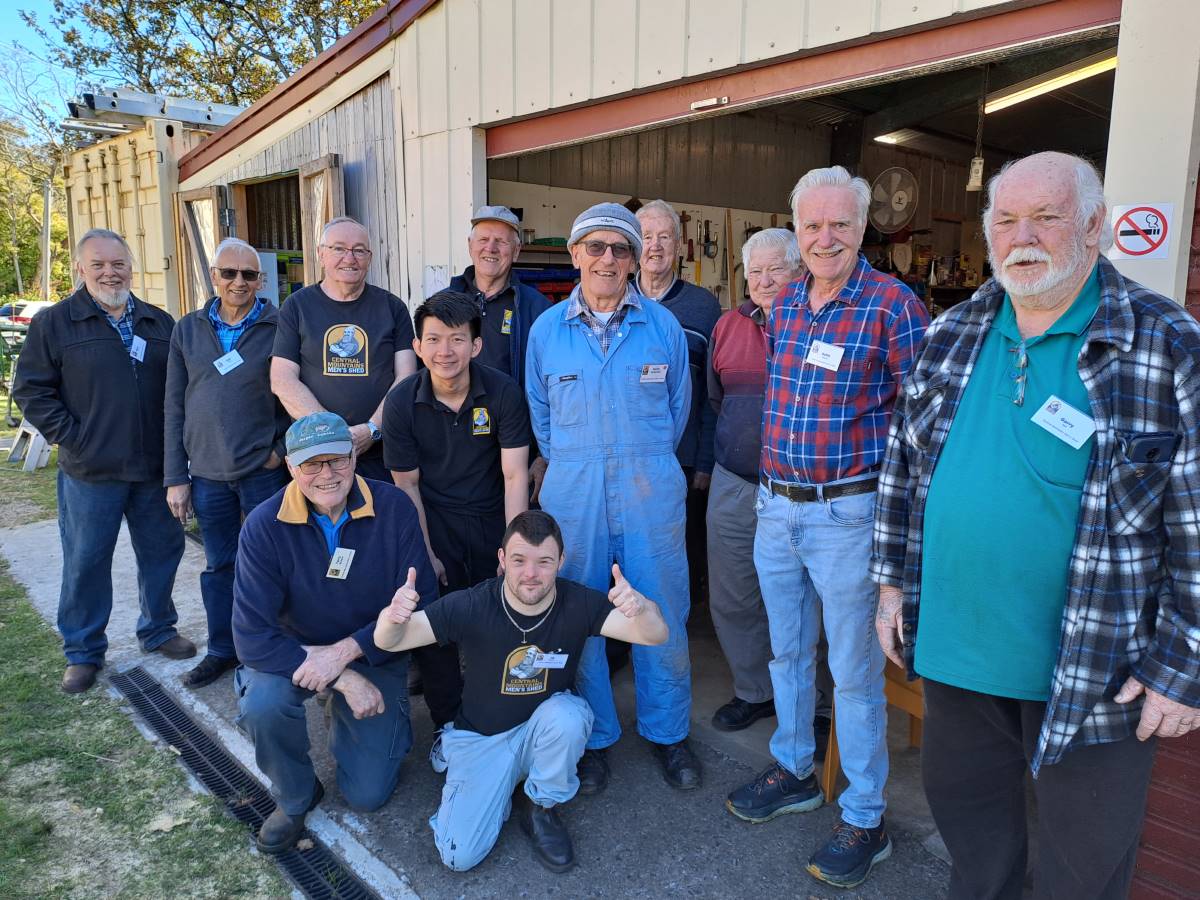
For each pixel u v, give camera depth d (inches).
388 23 177.2
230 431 124.2
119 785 103.3
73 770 106.4
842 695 84.7
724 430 108.8
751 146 255.9
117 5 624.4
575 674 94.3
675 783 101.8
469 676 91.3
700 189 243.1
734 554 110.0
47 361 120.9
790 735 93.9
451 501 109.3
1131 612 54.9
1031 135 273.7
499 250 124.1
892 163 272.5
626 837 92.8
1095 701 55.8
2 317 573.0
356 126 196.9
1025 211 55.2
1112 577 54.7
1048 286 55.1
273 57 665.0
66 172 394.6
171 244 308.2
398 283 189.2
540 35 143.6
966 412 62.3
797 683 92.4
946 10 91.4
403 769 107.4
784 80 111.0
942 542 62.2
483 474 108.9
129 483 129.8
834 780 97.7
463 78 161.0
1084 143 285.4
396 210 186.5
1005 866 69.0
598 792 101.0
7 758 108.7
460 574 113.6
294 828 91.8
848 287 81.6
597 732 103.2
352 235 119.7
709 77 119.7
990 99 206.1
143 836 93.7
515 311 127.0
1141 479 53.2
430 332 97.2
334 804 99.7
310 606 95.4
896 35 98.0
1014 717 63.4
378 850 91.1
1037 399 57.8
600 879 86.0
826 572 83.0
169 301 311.3
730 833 93.4
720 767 107.0
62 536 129.8
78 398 123.0
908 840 91.4
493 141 160.6
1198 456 51.5
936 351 66.1
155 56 648.4
